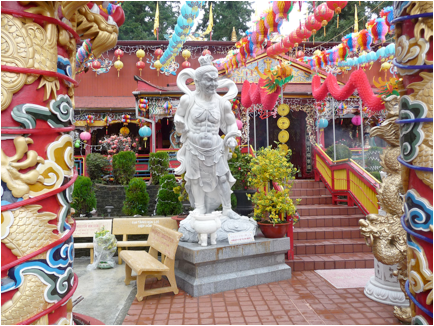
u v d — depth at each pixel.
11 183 2.74
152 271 5.18
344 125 15.48
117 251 7.91
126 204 8.84
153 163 10.98
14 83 2.74
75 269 6.81
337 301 4.98
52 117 3.01
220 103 6.36
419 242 3.30
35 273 2.88
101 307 4.92
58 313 3.16
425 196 3.21
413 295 3.45
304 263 6.45
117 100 16.00
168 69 15.25
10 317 2.77
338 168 9.25
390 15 6.15
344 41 7.05
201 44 16.08
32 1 2.78
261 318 4.43
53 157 3.02
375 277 5.19
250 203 8.14
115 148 13.46
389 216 4.84
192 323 4.32
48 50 2.93
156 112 11.92
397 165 4.85
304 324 4.25
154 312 4.67
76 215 8.70
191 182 6.40
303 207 8.48
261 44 6.34
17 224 2.79
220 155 6.32
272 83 7.41
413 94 3.27
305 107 11.88
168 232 5.57
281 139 8.37
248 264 5.80
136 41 16.23
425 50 3.11
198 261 5.23
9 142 2.79
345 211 8.46
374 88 14.28
